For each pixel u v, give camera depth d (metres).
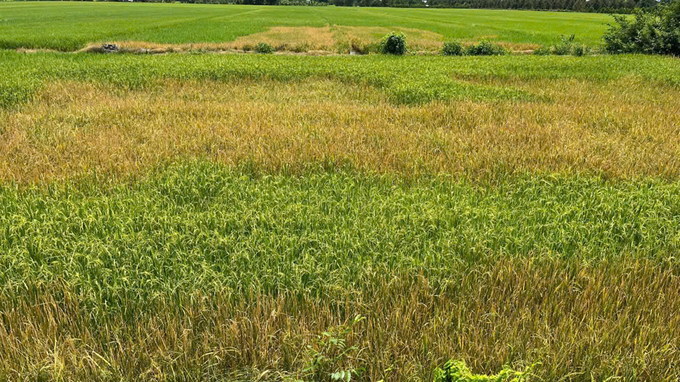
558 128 9.20
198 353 3.45
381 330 3.57
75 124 9.45
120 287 3.99
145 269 4.32
